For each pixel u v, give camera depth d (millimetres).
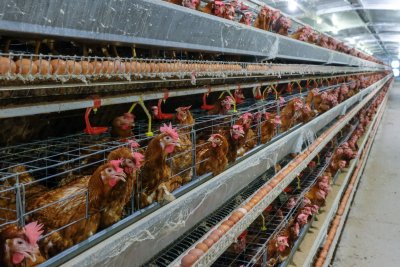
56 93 1197
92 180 1150
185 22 1567
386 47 25969
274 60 3750
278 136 2990
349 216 5195
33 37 1208
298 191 4105
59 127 1983
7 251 849
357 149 7184
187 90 1993
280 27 3410
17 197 946
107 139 1828
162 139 1411
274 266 2877
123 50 1820
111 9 1177
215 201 1896
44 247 1078
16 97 1076
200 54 2346
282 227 3137
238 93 2961
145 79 1459
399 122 13328
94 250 1074
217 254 1683
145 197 1402
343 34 16234
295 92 5410
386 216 5191
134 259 1276
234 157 2115
